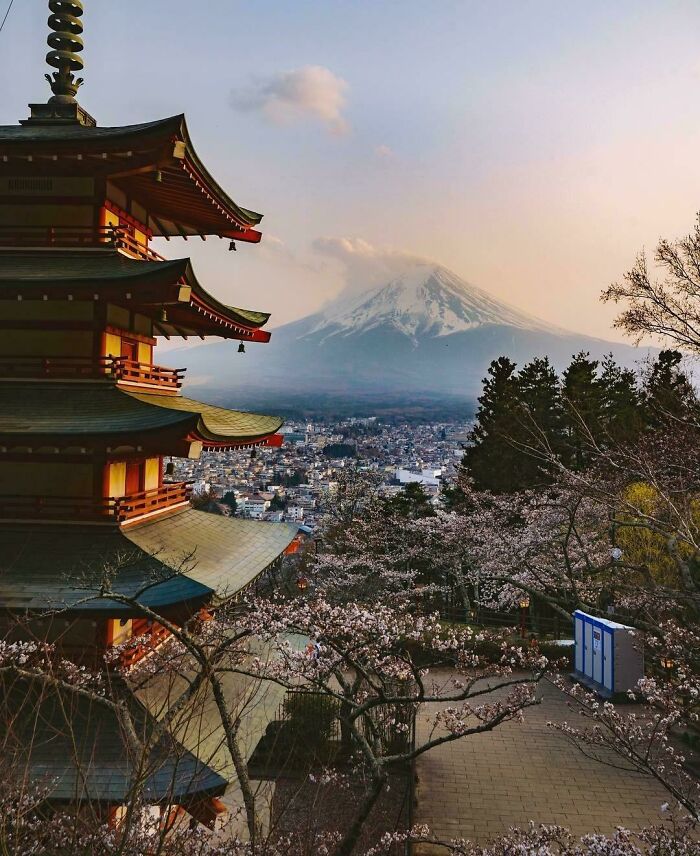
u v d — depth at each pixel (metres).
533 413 43.00
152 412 15.16
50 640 14.76
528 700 11.70
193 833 10.52
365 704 10.80
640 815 16.95
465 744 21.12
